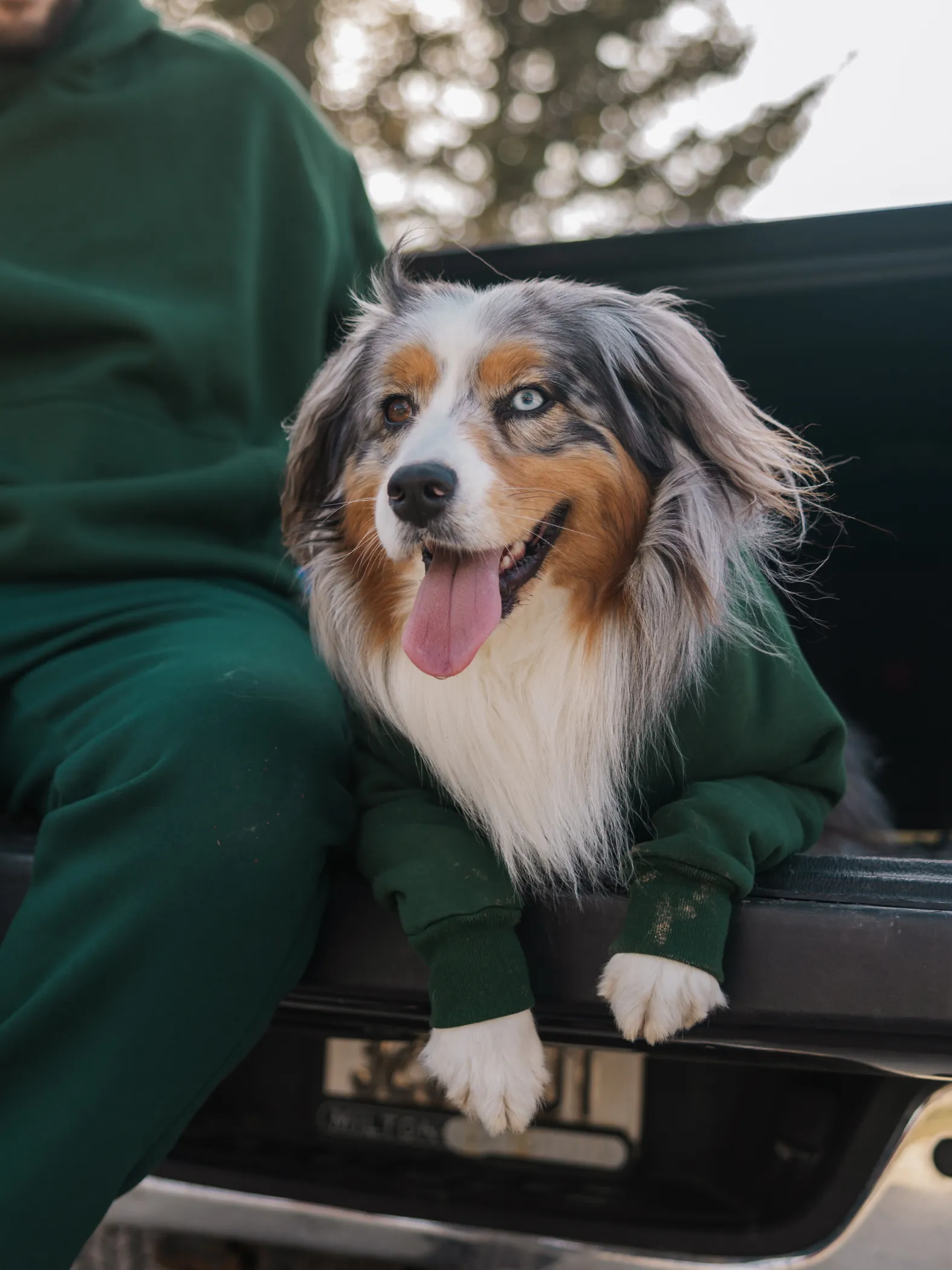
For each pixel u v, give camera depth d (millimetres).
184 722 1421
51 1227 1206
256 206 2221
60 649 1786
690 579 1582
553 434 1604
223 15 11711
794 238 2023
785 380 2344
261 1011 1374
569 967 1431
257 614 1864
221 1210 1607
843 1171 1429
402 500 1536
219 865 1340
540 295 1704
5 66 2182
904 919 1339
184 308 2109
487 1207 1543
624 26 12664
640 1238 1486
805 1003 1345
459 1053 1350
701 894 1360
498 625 1624
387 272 1848
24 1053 1257
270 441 2234
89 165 2152
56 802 1579
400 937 1466
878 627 2559
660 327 1699
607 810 1605
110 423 2027
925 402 2330
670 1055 1448
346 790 1575
